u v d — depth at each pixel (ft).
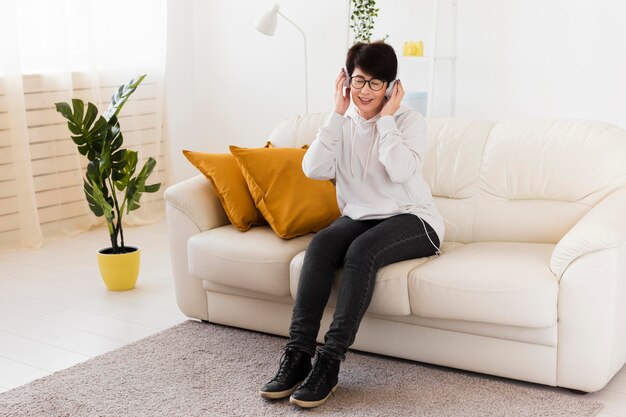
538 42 14.02
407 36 15.39
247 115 17.97
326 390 8.23
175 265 10.72
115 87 16.21
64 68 15.12
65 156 15.51
